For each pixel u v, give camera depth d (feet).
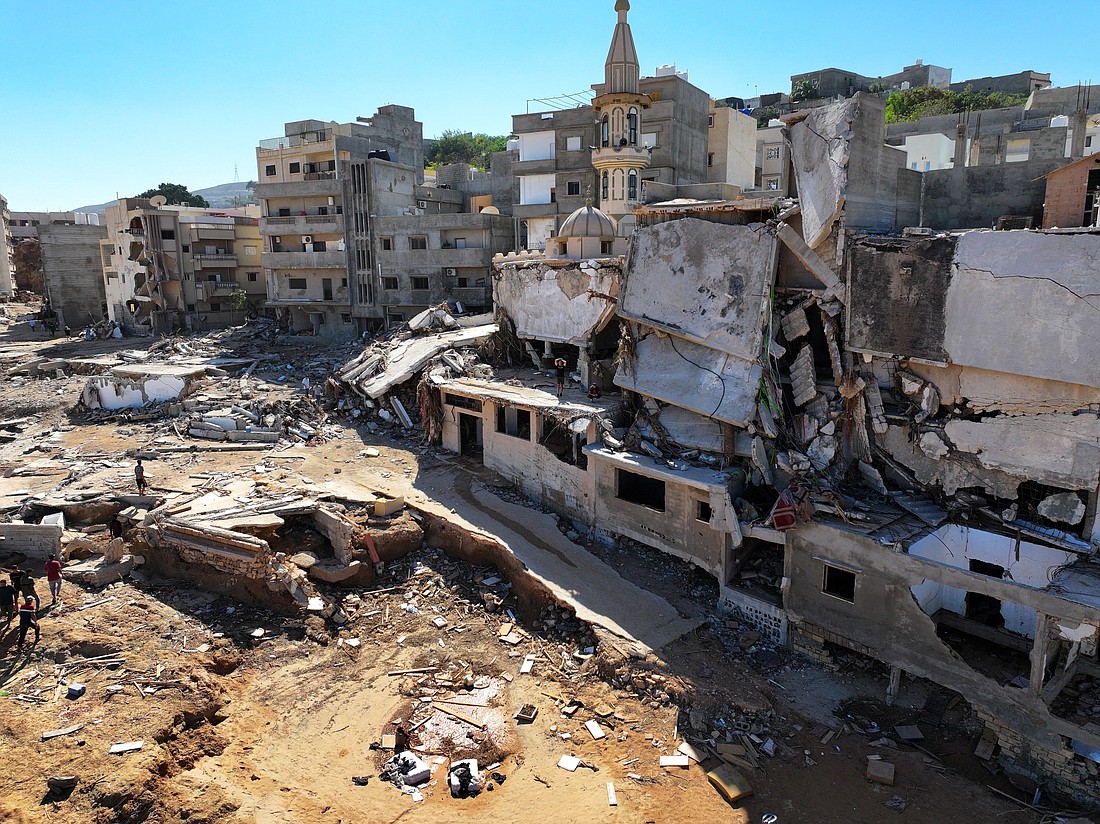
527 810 54.60
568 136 179.83
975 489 68.23
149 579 82.94
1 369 184.65
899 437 72.49
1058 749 55.36
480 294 179.11
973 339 64.54
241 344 200.64
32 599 74.02
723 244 81.61
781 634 72.28
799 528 68.95
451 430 119.44
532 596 79.51
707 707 62.90
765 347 77.61
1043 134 108.06
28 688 61.98
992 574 67.36
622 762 58.75
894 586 62.95
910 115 257.75
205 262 236.43
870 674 68.80
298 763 59.36
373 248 192.03
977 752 59.72
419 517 94.38
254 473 107.14
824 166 77.00
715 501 74.02
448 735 62.85
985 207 92.22
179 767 55.77
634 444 87.61
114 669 65.62
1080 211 81.46
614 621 73.26
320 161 224.12
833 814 53.78
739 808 54.19
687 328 84.12
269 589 78.74
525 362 132.87
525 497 102.17
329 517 88.07
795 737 61.52
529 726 63.62
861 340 72.02
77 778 51.78
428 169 329.31
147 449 118.93
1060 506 63.05
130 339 228.22
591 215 117.08
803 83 288.10
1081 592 54.65
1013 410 64.18
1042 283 60.03
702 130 184.75
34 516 93.09
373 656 73.36
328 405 140.26
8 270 320.09
